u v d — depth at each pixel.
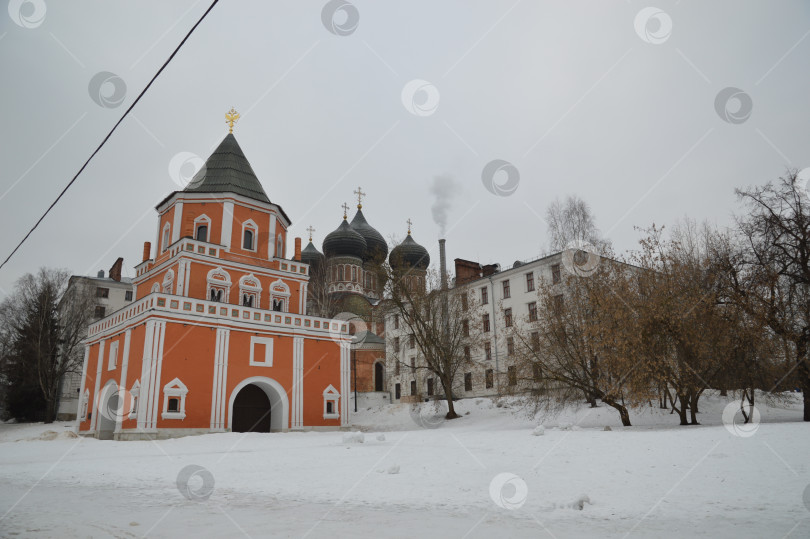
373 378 60.44
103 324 39.47
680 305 24.41
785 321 24.80
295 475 14.23
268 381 36.91
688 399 27.58
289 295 41.53
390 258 43.25
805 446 14.40
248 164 43.22
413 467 14.98
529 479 12.24
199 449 24.03
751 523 7.66
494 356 50.16
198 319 34.19
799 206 25.27
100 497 11.23
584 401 35.84
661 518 8.22
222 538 7.09
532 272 48.59
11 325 58.53
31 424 51.44
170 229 39.97
